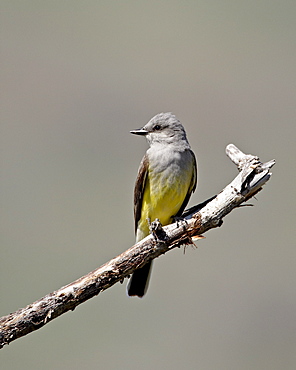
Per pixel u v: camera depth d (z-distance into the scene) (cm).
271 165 866
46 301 781
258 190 873
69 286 802
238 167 925
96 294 822
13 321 761
